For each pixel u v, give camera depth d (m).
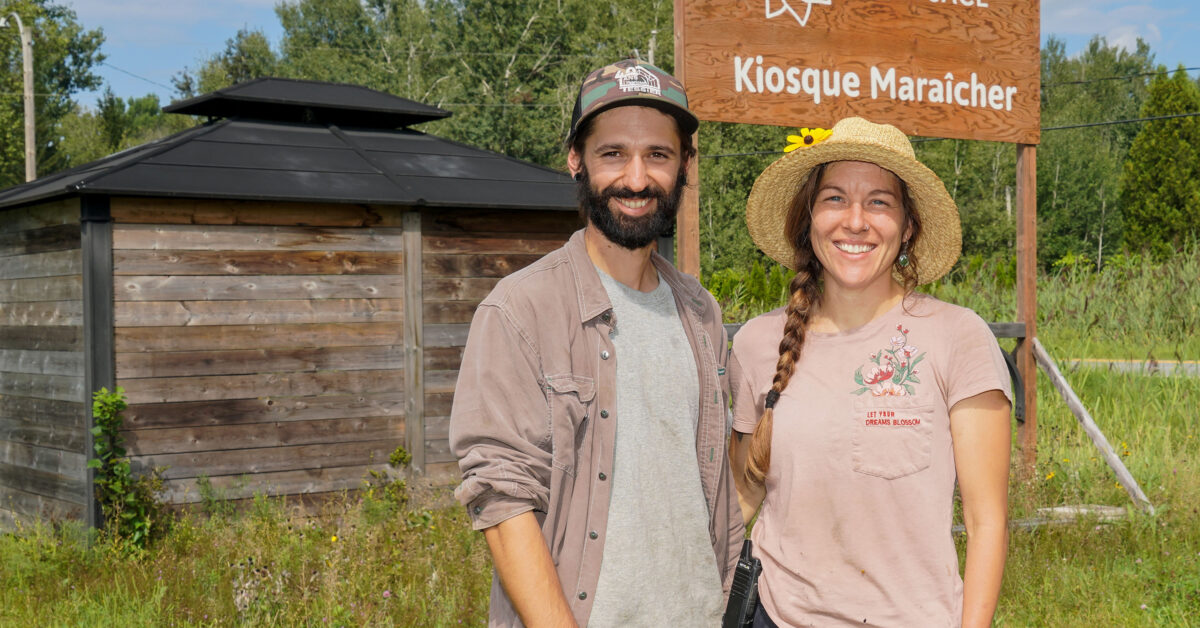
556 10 44.75
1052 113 58.97
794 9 6.54
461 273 7.98
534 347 2.24
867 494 2.34
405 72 47.44
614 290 2.41
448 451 7.93
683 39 6.24
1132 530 6.38
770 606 2.46
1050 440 9.05
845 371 2.43
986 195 45.62
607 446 2.28
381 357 7.71
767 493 2.55
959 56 7.19
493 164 8.73
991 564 2.22
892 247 2.45
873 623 2.31
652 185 2.32
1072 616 5.14
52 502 7.42
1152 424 9.59
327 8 61.38
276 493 7.34
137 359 6.96
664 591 2.30
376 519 6.97
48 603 5.75
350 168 7.88
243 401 7.27
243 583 5.47
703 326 2.55
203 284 7.15
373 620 5.19
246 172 7.36
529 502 2.15
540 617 2.10
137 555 6.54
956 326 2.35
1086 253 55.19
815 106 6.64
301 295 7.46
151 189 6.76
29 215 7.63
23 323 7.74
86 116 59.69
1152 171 38.50
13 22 54.38
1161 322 15.15
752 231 2.81
